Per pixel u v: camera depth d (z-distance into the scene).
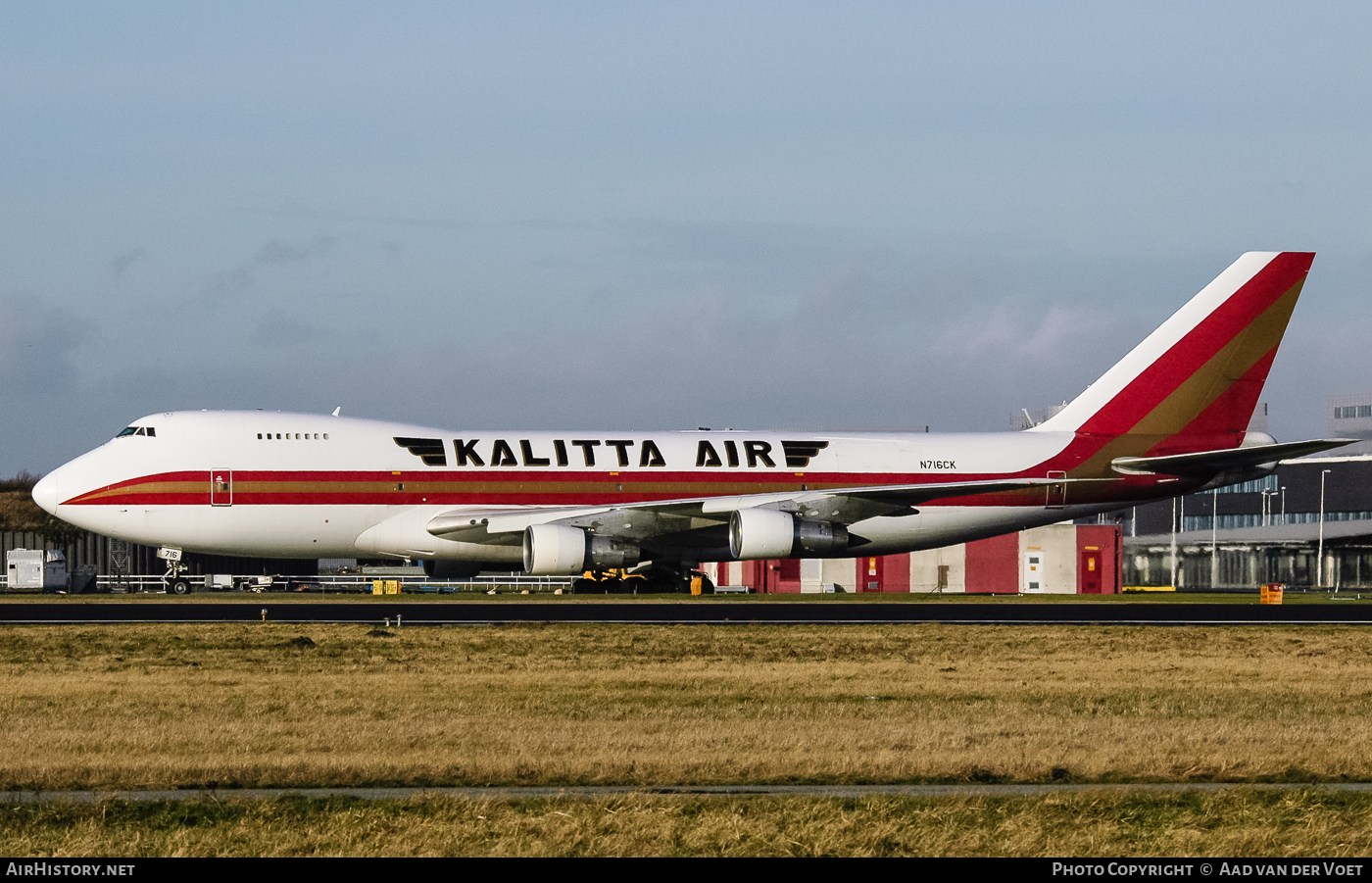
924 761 68.56
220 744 74.88
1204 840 55.72
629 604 188.38
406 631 142.38
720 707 91.19
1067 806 59.38
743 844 54.41
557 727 81.06
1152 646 136.00
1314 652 132.12
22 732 79.06
